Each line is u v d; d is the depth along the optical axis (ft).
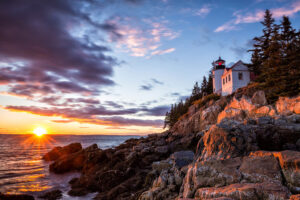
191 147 87.66
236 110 89.25
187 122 124.57
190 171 29.99
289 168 22.11
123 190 52.11
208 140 36.68
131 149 97.50
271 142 46.52
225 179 24.97
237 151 31.40
